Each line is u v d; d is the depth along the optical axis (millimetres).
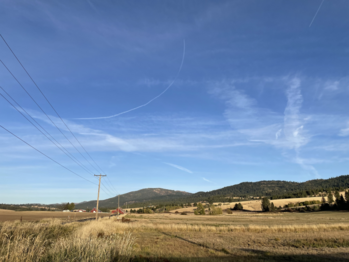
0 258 8391
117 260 10727
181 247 20469
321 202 142125
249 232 33781
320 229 35438
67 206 190750
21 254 8844
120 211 138250
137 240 24719
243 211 146000
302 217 77125
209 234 31484
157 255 16234
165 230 36375
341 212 98750
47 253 9781
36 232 15734
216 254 17375
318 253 18109
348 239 24891
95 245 10516
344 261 15375
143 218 84438
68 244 10000
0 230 12859
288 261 15328
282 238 27000
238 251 18734
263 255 17281
